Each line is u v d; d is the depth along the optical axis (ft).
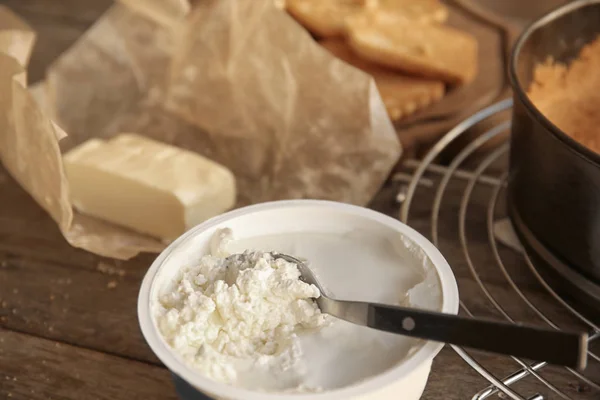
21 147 1.76
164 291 1.39
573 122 1.76
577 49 1.85
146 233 1.89
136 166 1.90
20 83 1.67
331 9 2.27
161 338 1.30
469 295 1.67
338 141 1.97
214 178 1.89
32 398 1.54
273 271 1.39
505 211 1.83
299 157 2.00
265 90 2.07
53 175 1.70
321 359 1.33
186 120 2.15
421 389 1.37
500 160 1.97
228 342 1.34
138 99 2.20
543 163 1.56
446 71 2.06
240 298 1.35
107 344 1.63
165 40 2.22
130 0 2.12
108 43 2.21
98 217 1.92
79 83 2.19
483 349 1.26
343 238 1.50
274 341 1.36
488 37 2.30
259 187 1.97
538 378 1.46
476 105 2.02
